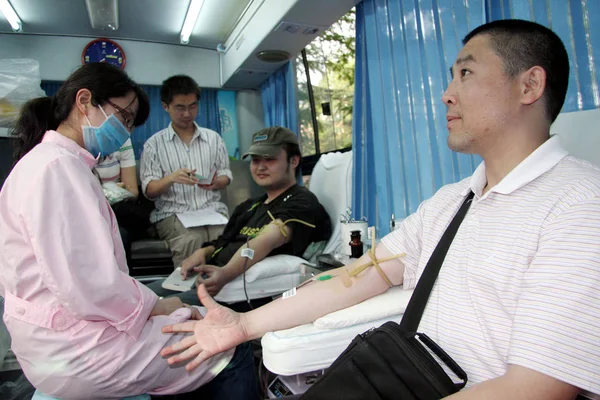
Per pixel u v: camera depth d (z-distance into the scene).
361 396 0.80
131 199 3.22
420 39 2.20
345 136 3.51
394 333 0.80
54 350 1.13
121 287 1.18
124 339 1.19
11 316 1.16
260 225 2.33
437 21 2.08
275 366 1.06
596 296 0.66
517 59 0.88
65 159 1.16
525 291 0.74
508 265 0.82
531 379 0.66
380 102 2.48
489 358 0.83
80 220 1.14
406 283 1.19
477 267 0.87
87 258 1.13
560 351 0.65
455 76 0.97
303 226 2.24
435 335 0.95
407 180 2.30
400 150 2.35
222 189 3.61
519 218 0.83
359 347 0.82
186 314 1.36
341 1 2.67
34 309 1.13
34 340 1.13
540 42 0.88
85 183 1.17
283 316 1.17
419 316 0.99
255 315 1.20
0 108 2.55
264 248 2.12
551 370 0.65
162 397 1.49
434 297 0.99
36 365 1.15
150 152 3.19
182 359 1.17
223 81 4.40
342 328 1.10
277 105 4.08
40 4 3.43
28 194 1.09
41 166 1.13
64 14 3.61
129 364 1.18
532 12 1.59
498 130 0.90
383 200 2.47
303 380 1.34
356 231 1.89
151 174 3.15
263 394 1.72
